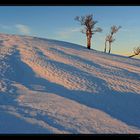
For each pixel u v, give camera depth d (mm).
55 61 32719
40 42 50000
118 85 24438
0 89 17953
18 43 43594
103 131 10273
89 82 24000
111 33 78750
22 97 15625
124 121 12609
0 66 26422
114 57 50344
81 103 15227
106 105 16391
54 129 9789
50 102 14539
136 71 35156
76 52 45969
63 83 22656
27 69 27016
